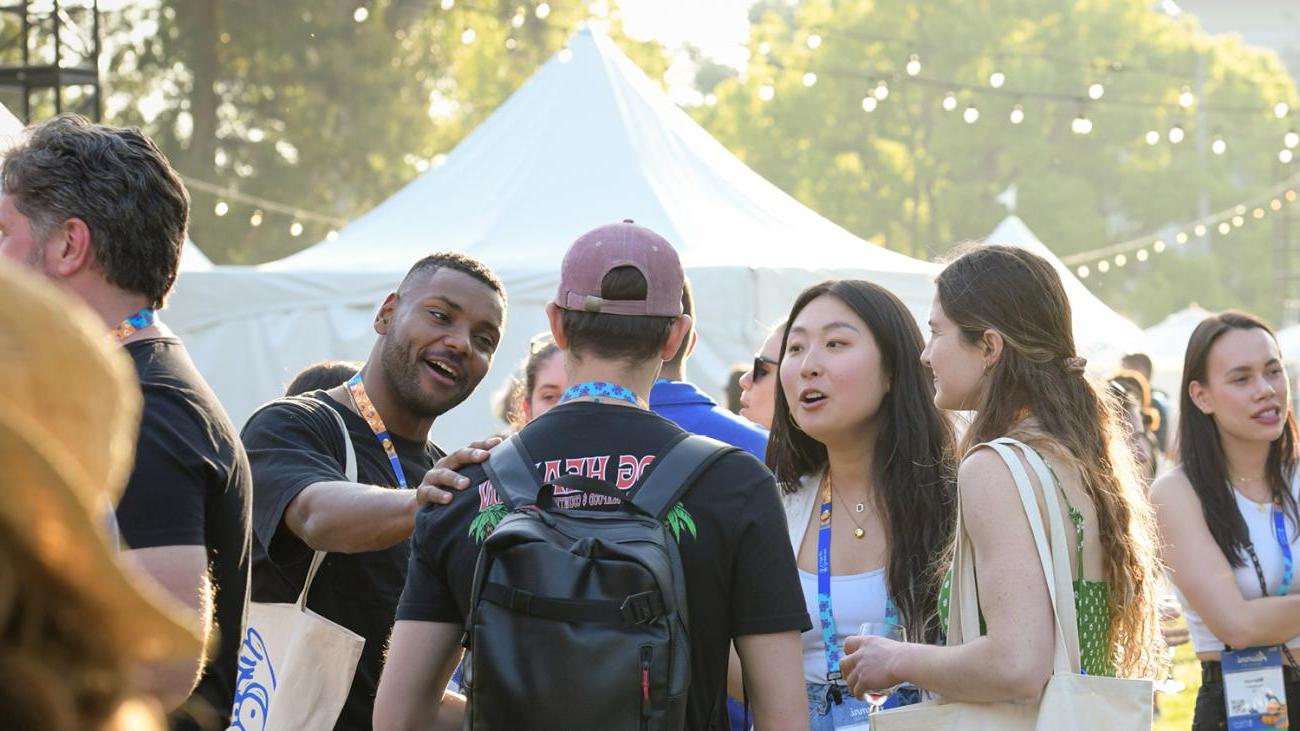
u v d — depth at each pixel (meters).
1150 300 41.97
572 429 2.27
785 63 42.66
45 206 2.11
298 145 29.64
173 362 2.18
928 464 3.10
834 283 3.22
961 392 2.84
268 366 8.59
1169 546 3.86
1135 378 7.88
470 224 9.08
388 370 3.15
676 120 10.12
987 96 41.31
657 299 2.32
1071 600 2.51
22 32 15.19
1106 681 2.46
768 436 3.60
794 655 2.21
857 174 41.19
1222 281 44.78
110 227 2.12
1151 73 43.12
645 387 2.34
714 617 2.18
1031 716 2.50
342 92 30.06
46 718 0.75
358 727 2.86
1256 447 3.90
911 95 41.69
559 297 2.35
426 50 31.39
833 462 3.21
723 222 8.91
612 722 2.03
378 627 2.92
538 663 2.04
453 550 2.23
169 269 2.21
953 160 40.97
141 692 0.85
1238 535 3.81
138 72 29.55
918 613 2.99
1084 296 12.80
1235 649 3.78
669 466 2.21
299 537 2.79
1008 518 2.52
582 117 9.61
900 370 3.14
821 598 3.07
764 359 4.28
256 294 8.62
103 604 0.76
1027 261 2.83
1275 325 44.00
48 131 2.16
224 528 2.19
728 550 2.18
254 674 2.70
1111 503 2.64
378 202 30.56
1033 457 2.58
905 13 42.03
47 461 0.71
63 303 0.75
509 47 32.31
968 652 2.50
